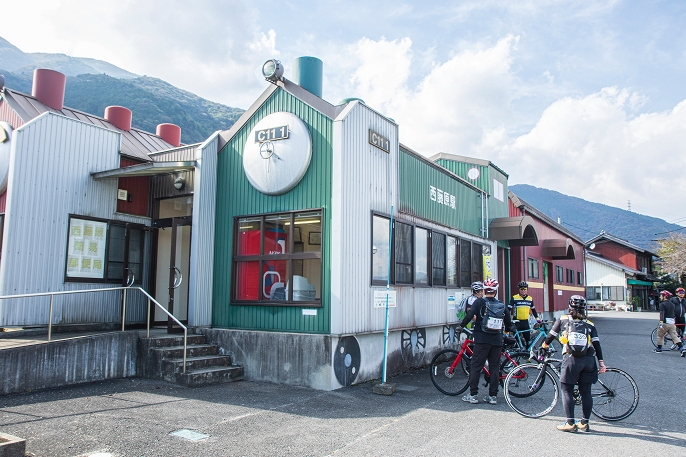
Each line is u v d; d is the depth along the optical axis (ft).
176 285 32.68
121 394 24.08
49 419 19.35
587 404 19.19
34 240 30.17
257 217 31.48
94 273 33.22
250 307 30.68
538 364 22.52
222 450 16.39
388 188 32.89
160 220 36.45
